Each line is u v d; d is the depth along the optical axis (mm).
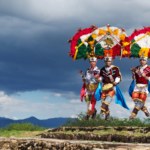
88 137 18625
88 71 23344
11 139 16219
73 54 23984
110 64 22891
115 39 23750
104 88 22641
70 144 14359
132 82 22594
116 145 13516
